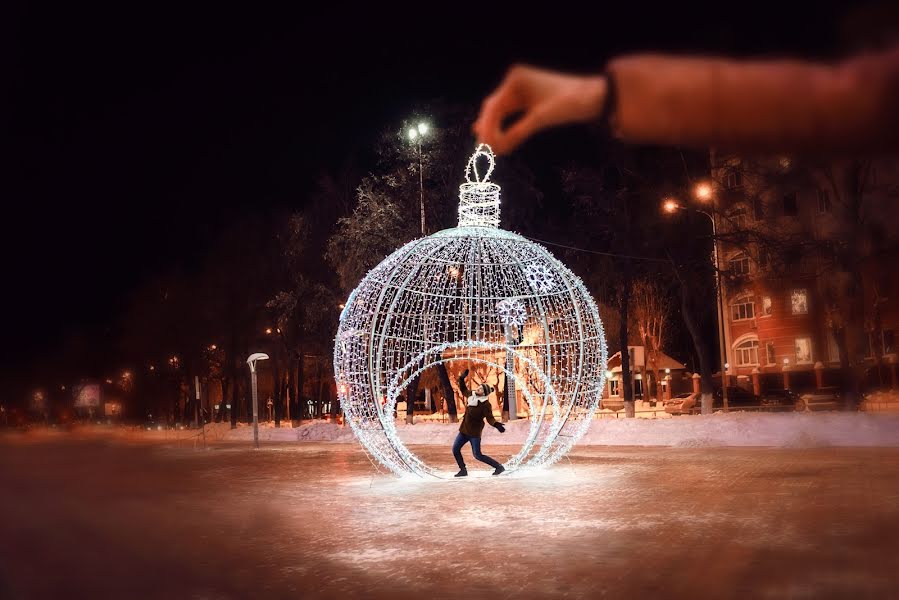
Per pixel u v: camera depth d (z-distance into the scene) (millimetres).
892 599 6098
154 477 17844
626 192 29609
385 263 15883
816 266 26312
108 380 67625
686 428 23672
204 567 8266
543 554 8266
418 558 8328
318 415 54844
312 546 9234
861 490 12156
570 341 17172
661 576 7117
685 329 57594
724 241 28297
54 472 19562
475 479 15648
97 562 8672
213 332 49125
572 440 17531
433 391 48594
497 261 16641
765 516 10078
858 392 25453
